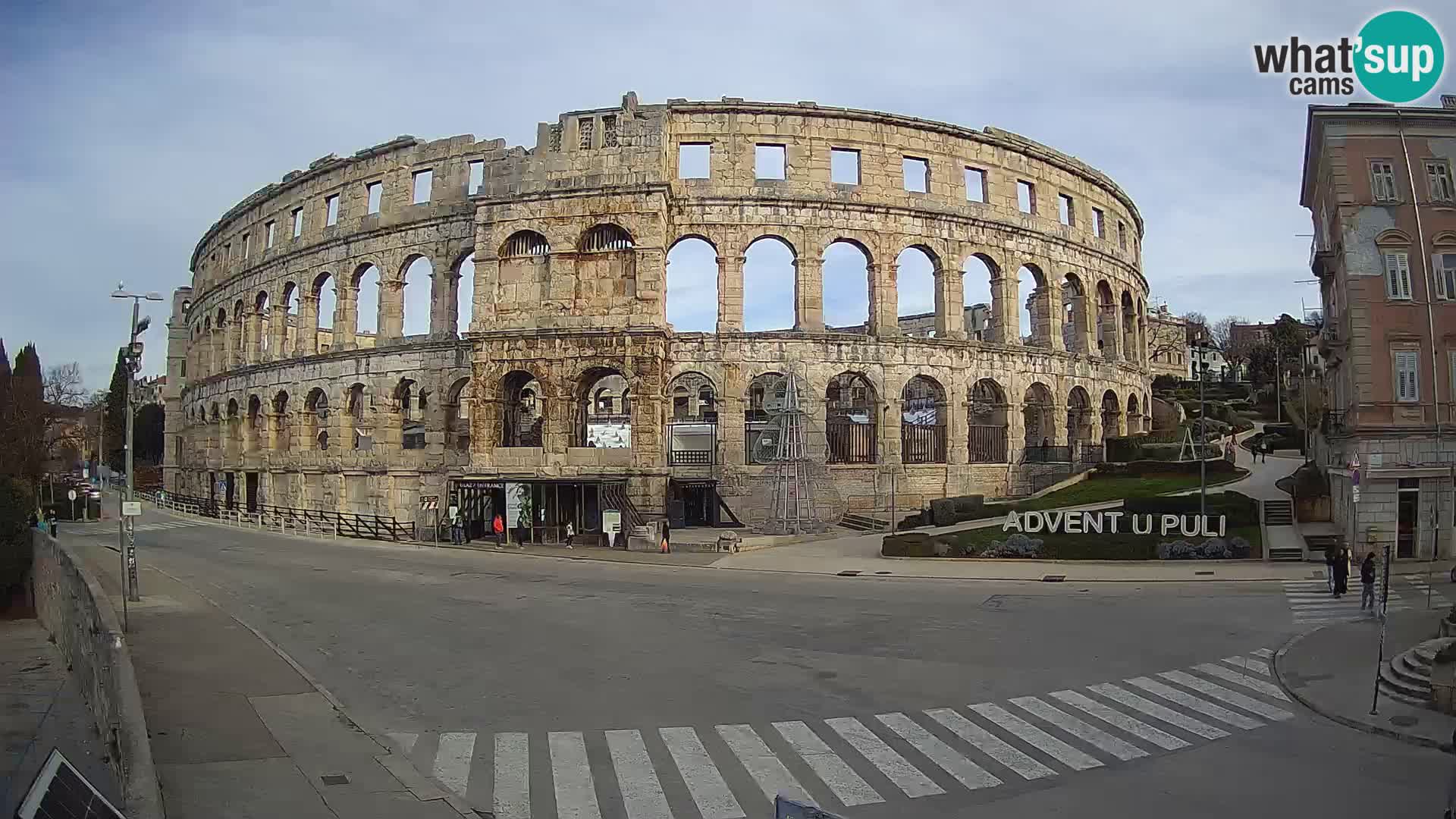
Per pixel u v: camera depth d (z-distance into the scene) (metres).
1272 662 26.56
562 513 60.16
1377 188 50.62
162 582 42.84
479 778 16.86
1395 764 18.12
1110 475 72.38
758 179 67.50
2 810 15.73
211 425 96.06
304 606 35.75
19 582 43.41
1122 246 88.00
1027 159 76.31
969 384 71.19
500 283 63.75
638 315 61.47
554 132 64.62
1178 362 149.00
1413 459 48.19
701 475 65.31
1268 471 71.94
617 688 23.19
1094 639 29.41
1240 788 16.72
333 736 18.66
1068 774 17.38
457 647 28.05
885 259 69.06
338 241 77.88
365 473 74.12
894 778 17.06
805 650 27.66
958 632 30.42
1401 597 37.84
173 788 15.50
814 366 66.69
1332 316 58.47
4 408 95.00
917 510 68.00
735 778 16.98
